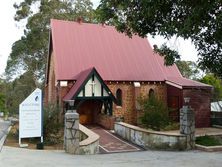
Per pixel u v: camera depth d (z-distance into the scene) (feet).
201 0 33.30
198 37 42.04
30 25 153.99
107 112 85.15
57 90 92.27
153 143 57.93
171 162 43.06
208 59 44.62
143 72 97.40
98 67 94.22
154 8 39.06
